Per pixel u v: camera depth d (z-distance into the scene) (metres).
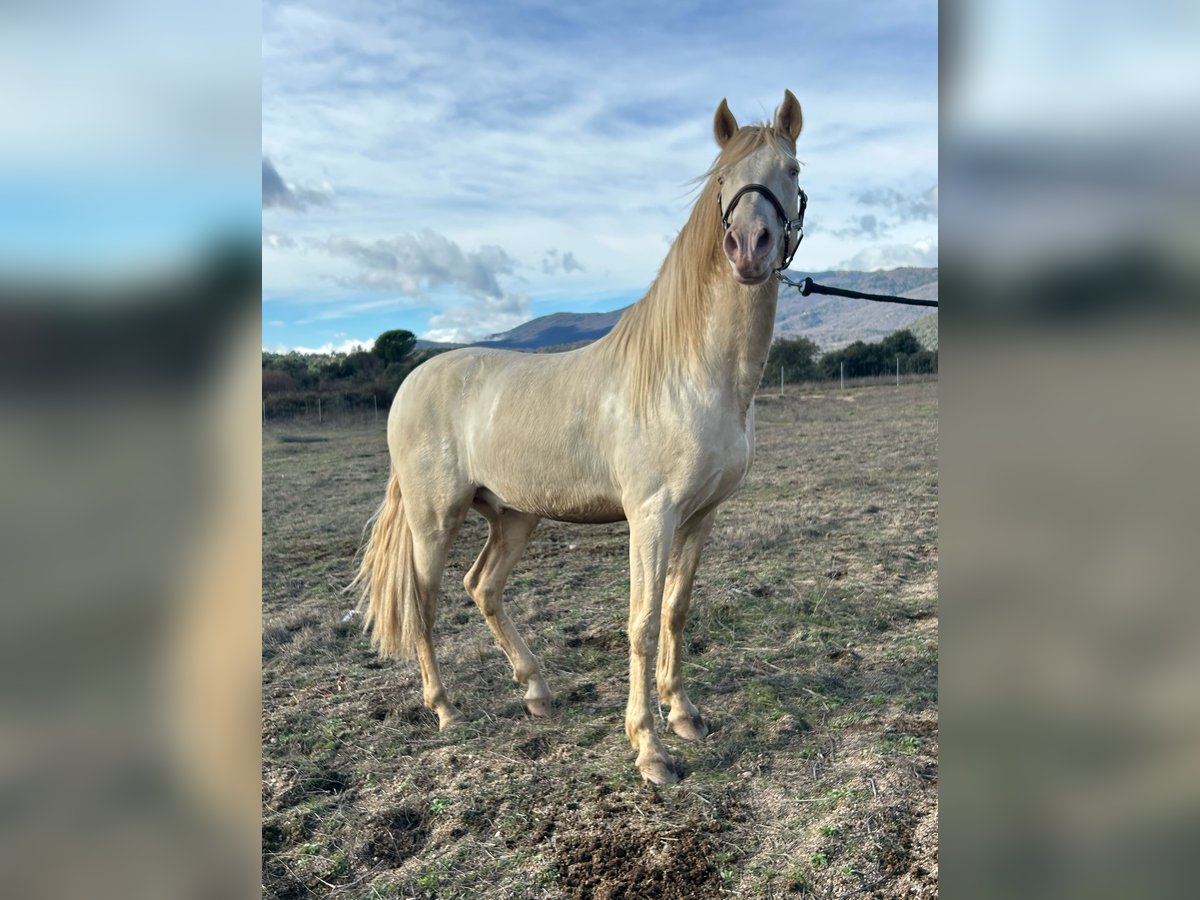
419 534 3.02
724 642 3.57
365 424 18.66
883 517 5.88
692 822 2.22
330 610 4.36
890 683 3.03
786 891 1.93
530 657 3.07
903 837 2.09
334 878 2.09
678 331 2.49
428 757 2.69
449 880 2.05
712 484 2.53
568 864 2.09
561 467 2.70
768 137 2.31
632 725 2.55
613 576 4.87
